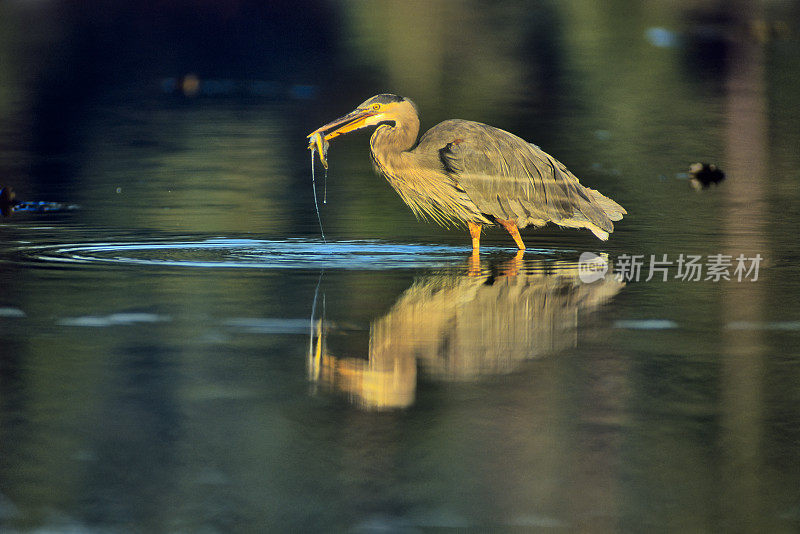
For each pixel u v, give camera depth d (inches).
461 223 642.2
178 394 327.0
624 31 1790.1
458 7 2169.0
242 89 1293.1
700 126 1035.3
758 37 1702.8
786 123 1052.5
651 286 475.8
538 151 565.6
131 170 824.9
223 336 388.8
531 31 1808.6
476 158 547.8
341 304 438.3
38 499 256.2
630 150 915.4
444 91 1232.2
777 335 395.9
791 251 549.6
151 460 278.2
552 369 354.0
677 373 350.9
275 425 303.3
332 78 1357.0
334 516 248.7
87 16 1979.6
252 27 1877.5
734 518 250.1
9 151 901.8
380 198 722.8
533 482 268.1
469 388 336.2
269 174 816.9
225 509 251.4
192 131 1021.2
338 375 346.9
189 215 651.5
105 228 607.2
